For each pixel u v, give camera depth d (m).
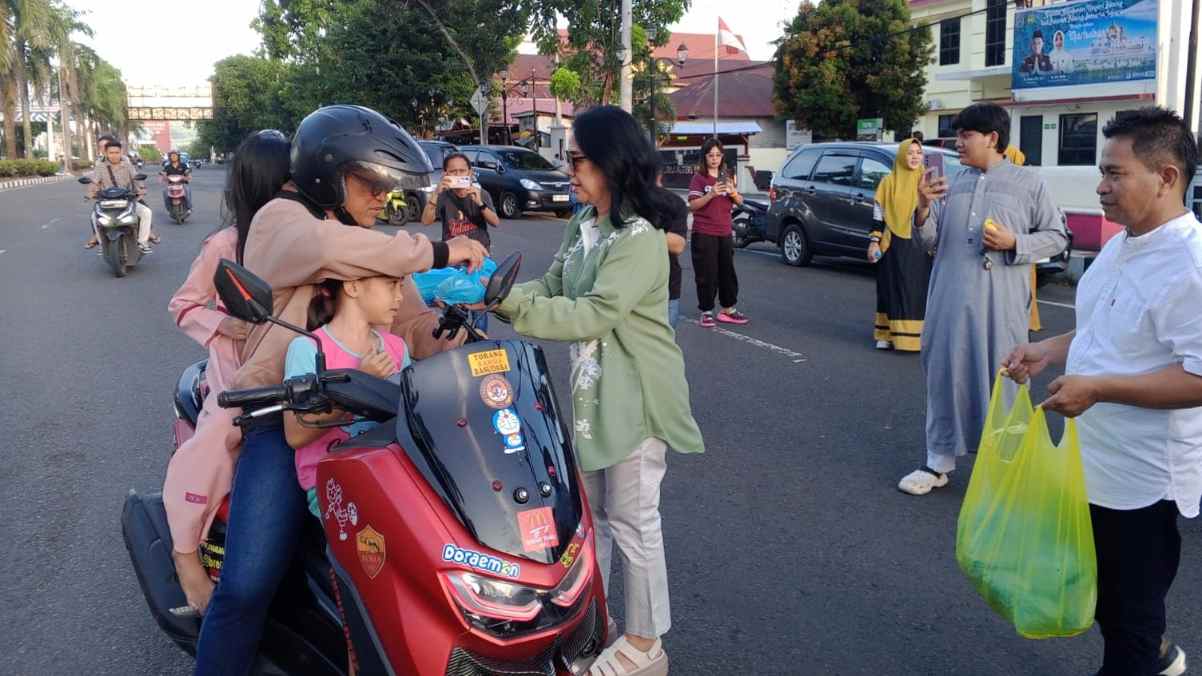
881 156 12.66
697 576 4.25
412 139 2.97
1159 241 2.73
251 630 2.79
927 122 31.06
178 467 2.95
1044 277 11.94
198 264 3.43
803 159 13.89
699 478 5.42
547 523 2.34
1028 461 2.87
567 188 21.19
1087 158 19.67
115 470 5.55
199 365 3.89
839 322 9.79
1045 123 20.34
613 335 3.07
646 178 2.97
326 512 2.47
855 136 30.72
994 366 4.85
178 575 3.05
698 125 38.16
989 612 3.94
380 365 2.75
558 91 28.42
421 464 2.33
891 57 29.69
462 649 2.28
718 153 9.19
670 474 5.49
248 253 2.88
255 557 2.74
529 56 52.16
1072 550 2.80
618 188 2.97
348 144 2.80
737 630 3.81
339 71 32.84
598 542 3.34
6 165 47.56
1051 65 19.83
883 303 8.43
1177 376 2.62
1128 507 2.80
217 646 2.77
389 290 2.76
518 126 38.78
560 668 2.52
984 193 4.77
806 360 8.13
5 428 6.33
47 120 74.75
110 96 88.56
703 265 9.34
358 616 2.42
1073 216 14.11
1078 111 19.66
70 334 9.23
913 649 3.67
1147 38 17.89
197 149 132.75
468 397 2.43
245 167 3.38
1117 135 2.78
